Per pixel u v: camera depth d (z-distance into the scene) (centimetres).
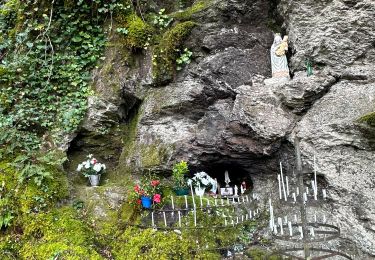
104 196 569
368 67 531
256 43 635
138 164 619
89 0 675
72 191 569
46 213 512
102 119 640
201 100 618
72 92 643
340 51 550
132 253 495
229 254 527
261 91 562
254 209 588
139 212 545
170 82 644
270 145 545
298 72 576
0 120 573
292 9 590
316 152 511
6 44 663
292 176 551
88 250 478
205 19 645
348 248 486
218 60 613
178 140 608
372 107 488
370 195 475
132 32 657
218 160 609
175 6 719
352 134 488
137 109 680
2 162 544
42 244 477
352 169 490
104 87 648
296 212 545
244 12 639
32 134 591
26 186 523
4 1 757
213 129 598
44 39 652
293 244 528
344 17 550
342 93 521
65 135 614
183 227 505
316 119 520
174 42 633
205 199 567
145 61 662
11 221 499
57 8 671
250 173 625
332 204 505
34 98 625
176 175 570
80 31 668
